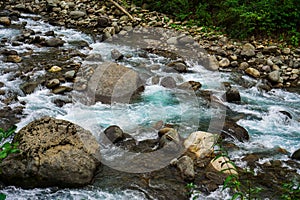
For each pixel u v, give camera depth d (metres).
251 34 8.24
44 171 3.70
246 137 4.81
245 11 8.43
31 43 7.45
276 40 8.07
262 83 6.52
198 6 9.33
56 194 3.68
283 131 5.07
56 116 5.02
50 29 8.49
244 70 6.95
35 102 5.35
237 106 5.72
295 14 8.07
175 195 3.76
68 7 9.73
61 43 7.50
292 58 7.38
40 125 4.08
